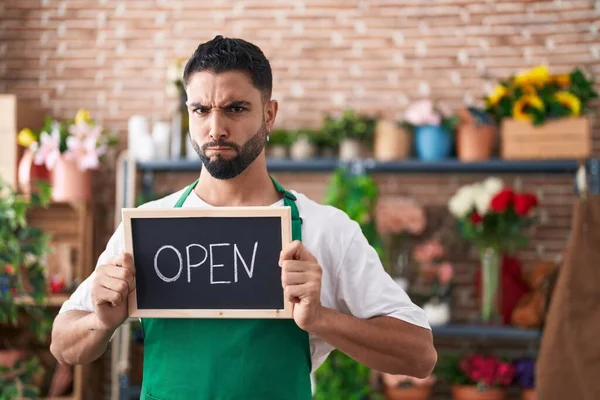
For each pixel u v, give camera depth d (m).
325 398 3.40
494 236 3.53
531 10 3.95
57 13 4.16
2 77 4.15
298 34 4.06
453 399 3.75
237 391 1.41
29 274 3.18
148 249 1.45
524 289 3.59
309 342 1.49
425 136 3.60
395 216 3.65
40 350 3.91
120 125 4.11
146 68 4.12
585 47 3.90
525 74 3.57
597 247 3.26
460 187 3.95
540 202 3.90
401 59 4.00
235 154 1.38
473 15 3.98
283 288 1.41
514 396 3.80
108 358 4.01
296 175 4.03
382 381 3.63
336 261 1.48
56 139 3.61
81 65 4.14
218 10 4.10
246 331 1.43
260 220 1.42
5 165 3.65
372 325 1.40
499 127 3.72
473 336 3.87
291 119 4.04
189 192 1.55
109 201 4.06
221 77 1.35
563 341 3.22
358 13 4.04
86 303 1.54
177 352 1.44
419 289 3.73
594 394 3.18
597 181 3.49
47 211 4.01
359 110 4.01
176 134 3.77
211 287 1.43
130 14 4.13
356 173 3.61
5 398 3.14
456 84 3.97
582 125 3.47
